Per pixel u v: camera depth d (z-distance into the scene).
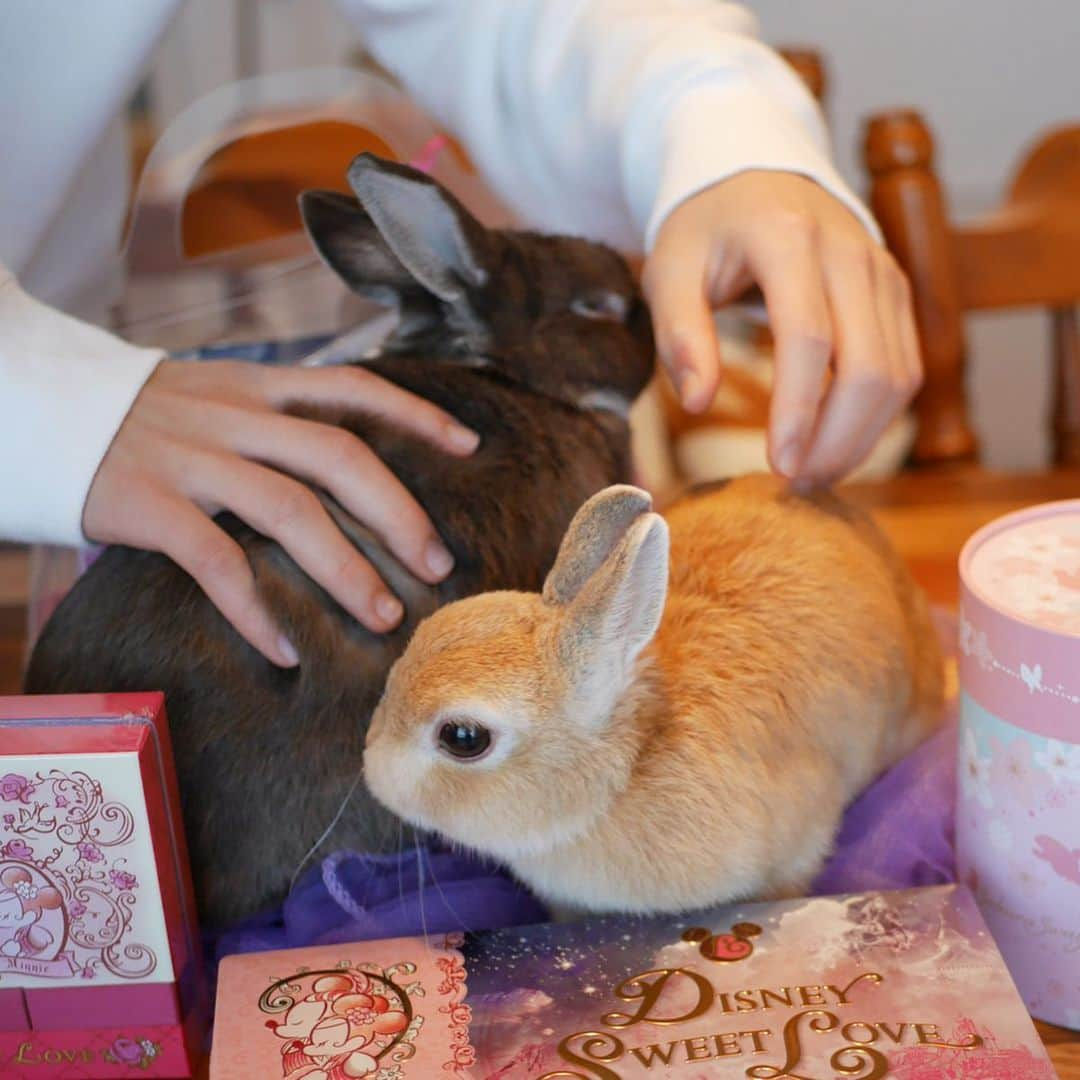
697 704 0.61
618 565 0.54
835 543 0.71
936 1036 0.52
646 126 0.91
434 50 1.09
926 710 0.75
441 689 0.56
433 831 0.62
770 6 2.07
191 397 0.72
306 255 0.97
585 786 0.58
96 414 0.69
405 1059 0.52
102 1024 0.58
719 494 0.76
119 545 0.72
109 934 0.57
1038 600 0.57
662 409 1.30
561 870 0.60
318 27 1.97
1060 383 1.37
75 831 0.55
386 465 0.73
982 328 2.24
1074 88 2.12
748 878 0.60
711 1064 0.51
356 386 0.75
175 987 0.58
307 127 1.00
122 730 0.56
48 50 0.88
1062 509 0.64
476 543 0.72
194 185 0.99
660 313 0.79
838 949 0.56
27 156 0.91
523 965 0.57
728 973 0.56
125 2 0.88
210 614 0.68
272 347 0.95
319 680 0.67
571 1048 0.52
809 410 0.73
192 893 0.62
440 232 0.78
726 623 0.64
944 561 1.00
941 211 1.23
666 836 0.59
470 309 0.81
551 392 0.81
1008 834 0.58
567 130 1.00
